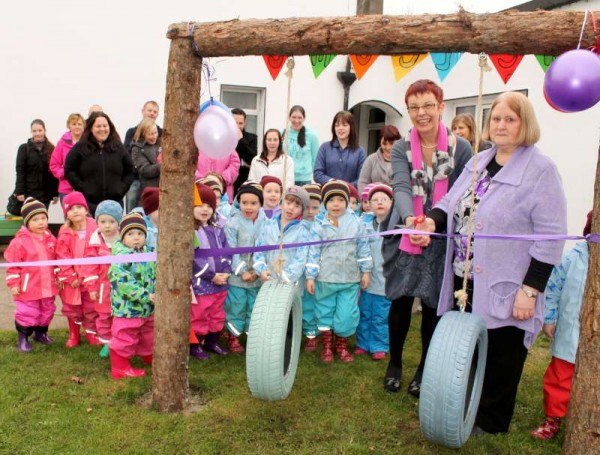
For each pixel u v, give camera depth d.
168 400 3.43
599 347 2.54
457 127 5.70
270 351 2.94
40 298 4.40
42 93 8.87
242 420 3.33
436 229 3.38
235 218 4.67
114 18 9.13
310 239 4.45
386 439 3.21
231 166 6.43
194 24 3.20
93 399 3.58
